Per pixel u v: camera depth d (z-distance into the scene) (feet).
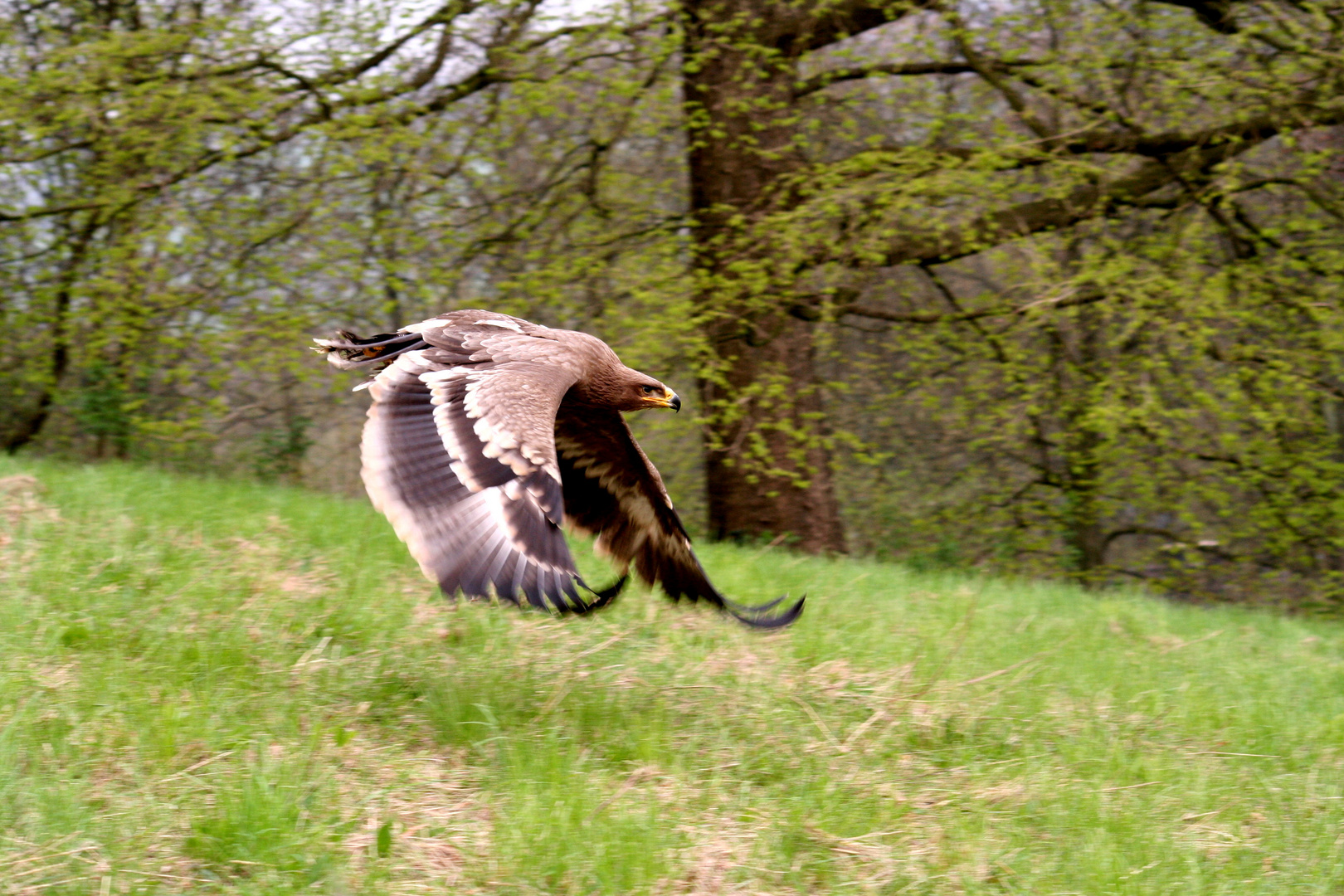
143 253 44.24
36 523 23.47
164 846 12.39
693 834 14.24
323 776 14.21
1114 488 51.19
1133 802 16.56
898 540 55.52
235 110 41.88
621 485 18.31
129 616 19.07
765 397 41.45
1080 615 29.32
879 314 45.34
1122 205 43.37
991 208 41.78
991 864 14.32
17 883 11.41
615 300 43.14
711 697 18.94
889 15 41.01
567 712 17.46
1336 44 39.91
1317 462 46.91
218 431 52.16
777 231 40.19
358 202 44.32
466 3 41.42
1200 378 45.85
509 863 12.90
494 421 13.29
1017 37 41.70
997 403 47.75
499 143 44.11
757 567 30.07
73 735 14.53
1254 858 15.24
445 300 45.55
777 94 42.86
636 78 42.75
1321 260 44.60
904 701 19.48
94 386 45.47
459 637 20.22
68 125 42.93
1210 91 40.40
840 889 13.52
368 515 28.76
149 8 45.11
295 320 42.52
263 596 20.84
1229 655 26.43
